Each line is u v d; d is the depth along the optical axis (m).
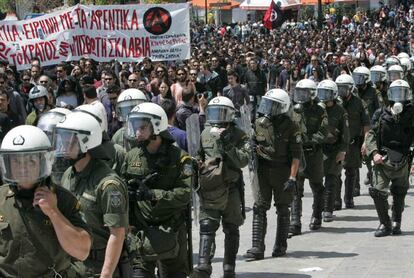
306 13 72.56
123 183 7.00
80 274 7.09
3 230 6.04
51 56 20.02
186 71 18.70
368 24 63.19
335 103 14.23
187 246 8.49
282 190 11.80
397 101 12.76
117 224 6.86
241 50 37.03
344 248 12.49
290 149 11.67
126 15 20.19
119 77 21.47
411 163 13.17
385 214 13.22
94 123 6.94
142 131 8.13
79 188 7.00
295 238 13.44
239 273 11.10
